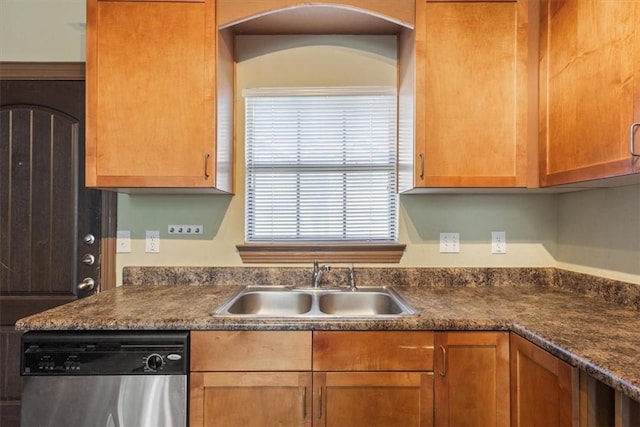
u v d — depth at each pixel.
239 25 1.89
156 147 1.63
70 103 2.00
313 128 2.04
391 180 2.03
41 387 1.28
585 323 1.27
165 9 1.63
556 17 1.49
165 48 1.63
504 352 1.33
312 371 1.32
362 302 1.86
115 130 1.63
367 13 1.68
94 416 1.28
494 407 1.32
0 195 1.98
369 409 1.32
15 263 1.98
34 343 1.29
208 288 1.89
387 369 1.32
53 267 1.98
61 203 1.99
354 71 2.01
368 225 2.03
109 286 1.99
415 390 1.32
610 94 1.21
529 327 1.23
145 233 2.00
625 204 1.52
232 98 1.95
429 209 2.00
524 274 1.97
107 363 1.29
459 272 1.97
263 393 1.32
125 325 1.31
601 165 1.25
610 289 1.58
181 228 2.00
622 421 0.88
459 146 1.61
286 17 1.82
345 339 1.33
